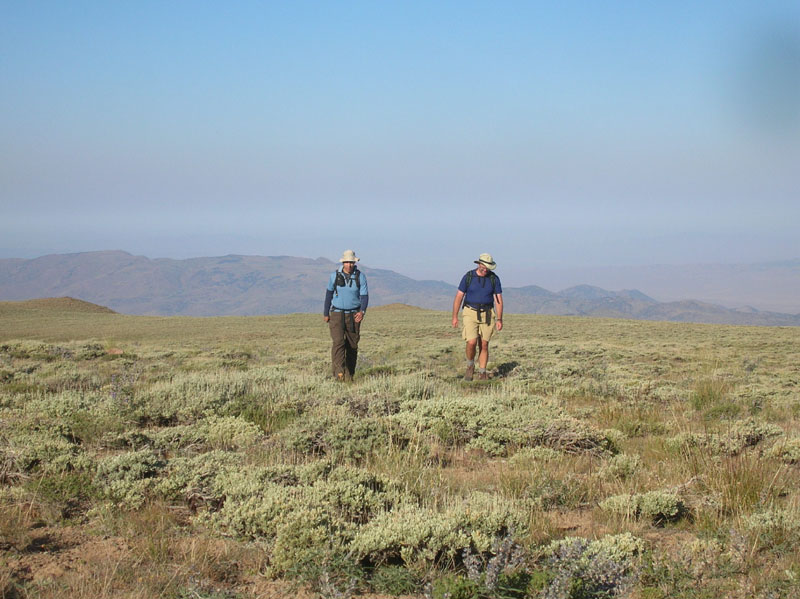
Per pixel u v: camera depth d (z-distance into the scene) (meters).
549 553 4.74
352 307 13.52
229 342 32.88
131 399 9.87
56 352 21.55
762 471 6.67
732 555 4.70
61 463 6.61
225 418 8.90
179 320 59.66
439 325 45.62
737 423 9.20
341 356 13.54
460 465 7.52
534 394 12.47
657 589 4.29
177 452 7.57
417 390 11.41
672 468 7.13
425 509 5.39
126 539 5.05
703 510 5.86
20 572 4.39
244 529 5.17
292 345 29.05
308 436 7.82
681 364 21.62
